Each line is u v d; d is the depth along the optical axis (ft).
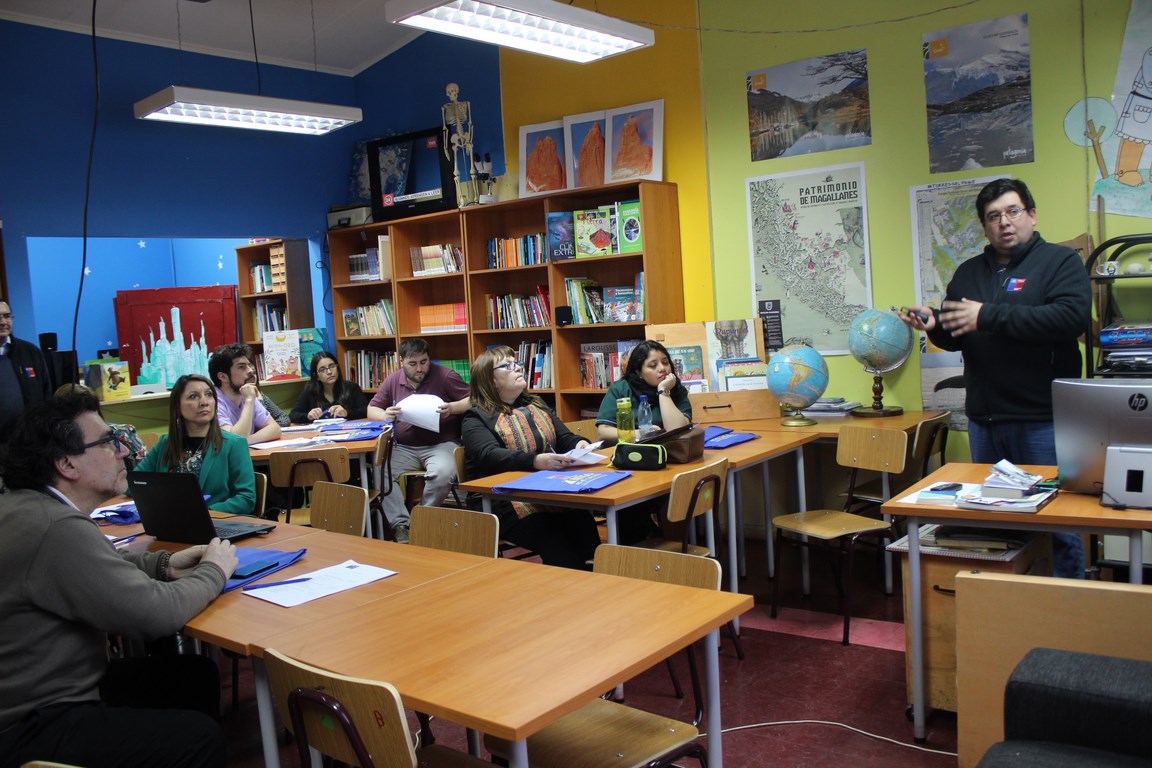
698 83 17.70
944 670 9.14
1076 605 7.21
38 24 18.89
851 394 16.46
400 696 5.33
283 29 21.16
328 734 5.57
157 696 8.18
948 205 15.12
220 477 12.07
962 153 14.90
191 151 21.24
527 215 20.66
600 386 18.75
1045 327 10.61
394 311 22.27
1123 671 6.41
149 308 26.09
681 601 6.90
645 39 14.61
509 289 21.01
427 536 10.01
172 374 22.07
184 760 6.59
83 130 19.57
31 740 6.44
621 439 13.32
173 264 31.45
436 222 22.50
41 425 7.05
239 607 7.45
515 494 11.05
